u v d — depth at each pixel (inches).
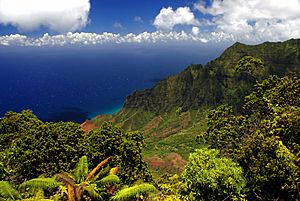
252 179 1022.4
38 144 1348.4
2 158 1374.3
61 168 1312.7
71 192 965.2
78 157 1385.3
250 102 1499.8
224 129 1476.4
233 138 1455.5
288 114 1043.9
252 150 1057.5
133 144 1438.2
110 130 1446.9
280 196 1001.5
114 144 1408.7
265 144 992.9
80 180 1085.1
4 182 970.1
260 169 986.1
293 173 902.4
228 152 1439.5
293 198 956.0
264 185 1000.2
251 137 1227.2
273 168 932.6
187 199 979.3
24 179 1346.0
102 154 1392.7
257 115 1471.5
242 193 991.0
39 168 1321.4
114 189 1261.1
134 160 1428.4
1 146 1633.9
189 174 1001.5
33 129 1430.9
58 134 1387.8
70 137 1398.9
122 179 1379.2
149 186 975.0
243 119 1499.8
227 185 962.1
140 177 1432.1
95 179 1107.9
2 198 943.7
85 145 1419.8
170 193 1031.0
